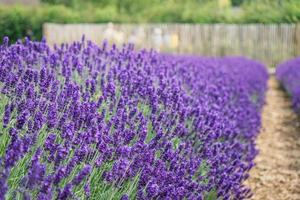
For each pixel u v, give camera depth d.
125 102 4.79
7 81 4.18
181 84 6.90
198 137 5.12
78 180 2.90
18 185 3.11
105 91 4.63
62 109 4.12
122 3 40.19
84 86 5.28
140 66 6.76
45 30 25.42
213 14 28.34
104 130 3.78
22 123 3.43
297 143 9.41
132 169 3.63
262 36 26.98
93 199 3.40
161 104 5.32
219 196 4.54
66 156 3.32
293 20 27.20
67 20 27.00
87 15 28.16
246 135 7.24
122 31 26.66
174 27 27.09
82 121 3.87
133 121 4.36
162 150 4.25
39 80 4.57
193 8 31.33
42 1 38.97
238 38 27.16
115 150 3.70
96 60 6.27
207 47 27.25
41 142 3.56
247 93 9.90
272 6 28.33
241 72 13.78
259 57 27.03
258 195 6.52
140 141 3.83
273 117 12.32
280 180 7.12
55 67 5.44
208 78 9.23
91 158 3.55
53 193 2.85
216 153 5.01
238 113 7.39
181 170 4.00
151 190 3.46
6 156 2.74
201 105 5.95
